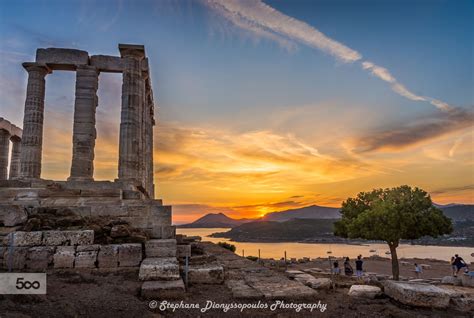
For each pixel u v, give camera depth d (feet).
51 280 34.40
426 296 29.91
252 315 26.86
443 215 94.63
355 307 29.73
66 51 76.84
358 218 98.12
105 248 41.06
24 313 23.43
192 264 45.27
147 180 101.60
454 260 89.10
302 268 108.58
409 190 97.81
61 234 42.06
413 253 284.61
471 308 30.04
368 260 171.32
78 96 75.36
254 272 43.86
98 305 27.02
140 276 34.60
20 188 61.41
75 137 73.82
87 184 63.67
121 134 74.54
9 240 41.47
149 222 53.52
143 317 25.41
